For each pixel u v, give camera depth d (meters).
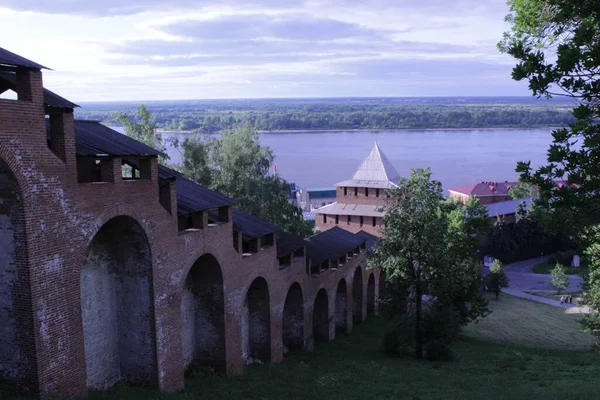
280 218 55.31
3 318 16.38
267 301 31.17
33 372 16.28
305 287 36.34
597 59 10.82
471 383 27.06
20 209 15.73
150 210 21.12
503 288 79.12
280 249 33.47
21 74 15.95
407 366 31.47
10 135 15.27
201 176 53.72
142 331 21.62
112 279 21.61
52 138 17.19
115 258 21.53
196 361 27.20
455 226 52.12
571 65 10.94
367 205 68.69
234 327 27.72
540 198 12.38
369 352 37.66
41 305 16.31
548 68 11.40
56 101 16.94
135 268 21.38
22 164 15.62
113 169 19.19
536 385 27.39
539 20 14.36
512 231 100.44
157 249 21.52
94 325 20.73
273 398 22.33
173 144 61.00
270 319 31.30
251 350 31.58
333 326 42.00
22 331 16.23
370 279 53.12
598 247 18.39
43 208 16.33
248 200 54.19
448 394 23.88
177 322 23.03
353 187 69.31
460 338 46.56
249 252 30.05
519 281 84.31
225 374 26.69
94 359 20.73
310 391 23.94
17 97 16.11
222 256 26.34
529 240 100.50
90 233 18.19
